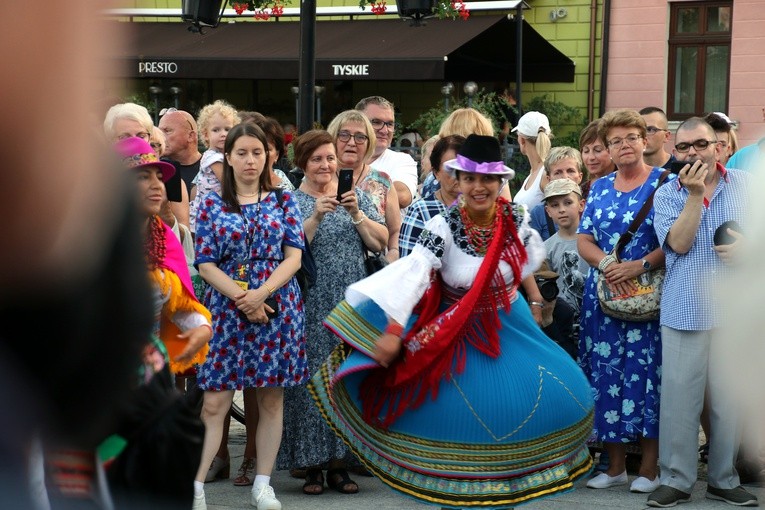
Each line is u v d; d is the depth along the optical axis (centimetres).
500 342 409
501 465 401
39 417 85
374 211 562
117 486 103
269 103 1611
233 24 1535
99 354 88
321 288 546
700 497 537
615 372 544
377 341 399
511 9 1399
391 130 686
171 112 693
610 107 1502
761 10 1401
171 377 125
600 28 1498
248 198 510
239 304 493
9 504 85
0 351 81
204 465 493
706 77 1470
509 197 613
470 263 406
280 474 593
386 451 410
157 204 308
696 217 496
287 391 542
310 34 721
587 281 557
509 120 1336
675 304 511
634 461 594
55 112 65
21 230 68
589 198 558
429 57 1291
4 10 62
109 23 64
